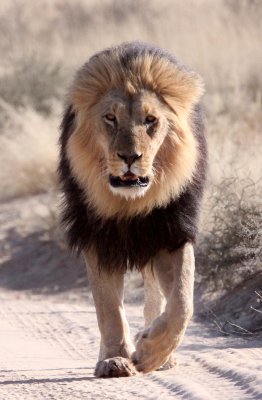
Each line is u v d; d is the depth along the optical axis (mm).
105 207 13406
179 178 13305
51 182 32438
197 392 11531
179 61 13672
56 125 35750
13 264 26922
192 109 13766
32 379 13766
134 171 12711
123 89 12938
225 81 40625
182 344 16906
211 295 20094
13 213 31172
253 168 23438
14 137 36281
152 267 13805
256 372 12539
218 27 50188
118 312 13508
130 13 61594
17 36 59875
